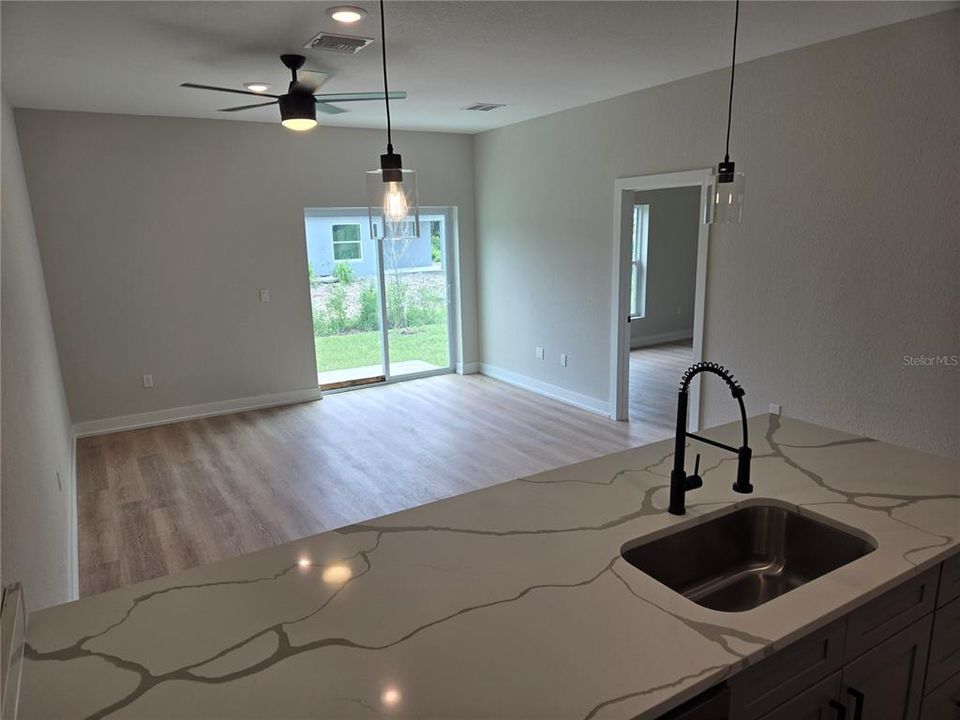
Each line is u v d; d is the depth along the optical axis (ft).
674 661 3.76
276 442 16.44
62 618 4.29
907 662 5.15
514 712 3.38
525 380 21.44
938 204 10.11
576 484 6.36
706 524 5.71
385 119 18.34
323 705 3.45
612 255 16.96
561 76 13.47
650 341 28.32
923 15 9.88
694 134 14.01
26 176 15.51
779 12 9.61
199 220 17.87
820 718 4.55
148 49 10.69
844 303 11.63
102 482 14.01
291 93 11.51
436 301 23.04
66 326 16.57
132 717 3.39
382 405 19.71
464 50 11.27
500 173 20.84
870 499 5.91
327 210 20.39
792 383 12.74
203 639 4.04
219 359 18.80
